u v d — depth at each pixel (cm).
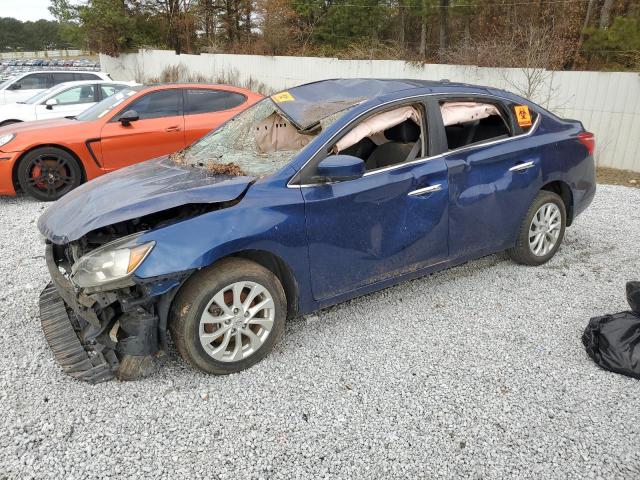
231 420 273
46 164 698
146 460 246
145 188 330
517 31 1592
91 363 307
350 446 254
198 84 795
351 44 2641
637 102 968
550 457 246
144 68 3538
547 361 323
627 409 277
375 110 356
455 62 1465
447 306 398
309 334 359
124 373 301
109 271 275
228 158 373
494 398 288
